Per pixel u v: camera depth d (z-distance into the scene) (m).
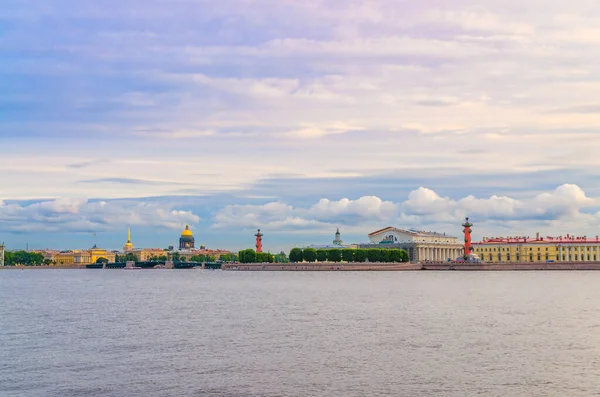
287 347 83.94
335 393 62.16
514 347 82.94
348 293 181.50
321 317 117.31
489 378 66.81
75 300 166.38
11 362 75.75
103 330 101.62
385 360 75.31
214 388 63.97
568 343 85.75
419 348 82.56
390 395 61.31
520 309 129.12
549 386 63.84
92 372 70.62
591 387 63.41
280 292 191.50
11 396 61.91
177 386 64.75
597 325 103.25
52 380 67.31
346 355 78.25
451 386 64.00
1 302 160.00
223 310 132.88
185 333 97.31
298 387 64.06
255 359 76.38
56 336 95.44
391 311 126.94
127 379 67.50
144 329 102.44
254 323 108.81
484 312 123.50
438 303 144.25
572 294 170.25
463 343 86.12
